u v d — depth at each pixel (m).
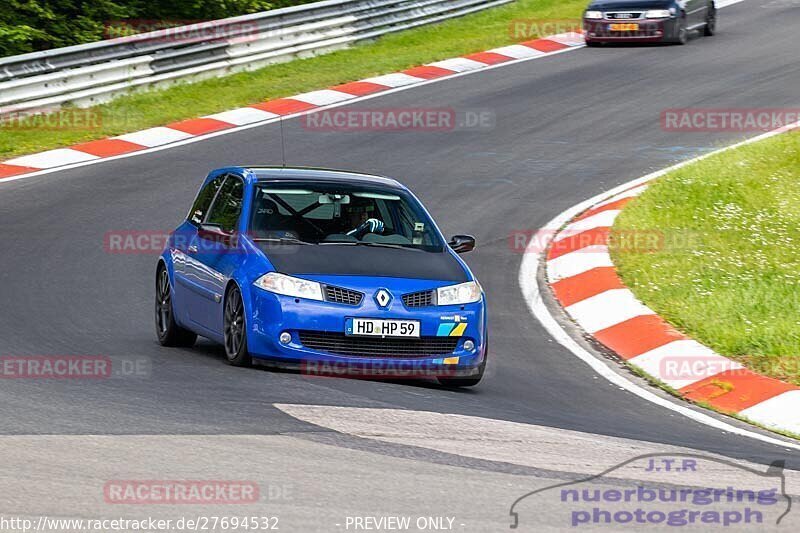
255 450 20.50
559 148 59.38
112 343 31.91
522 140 60.81
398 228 30.62
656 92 69.81
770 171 51.50
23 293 37.19
